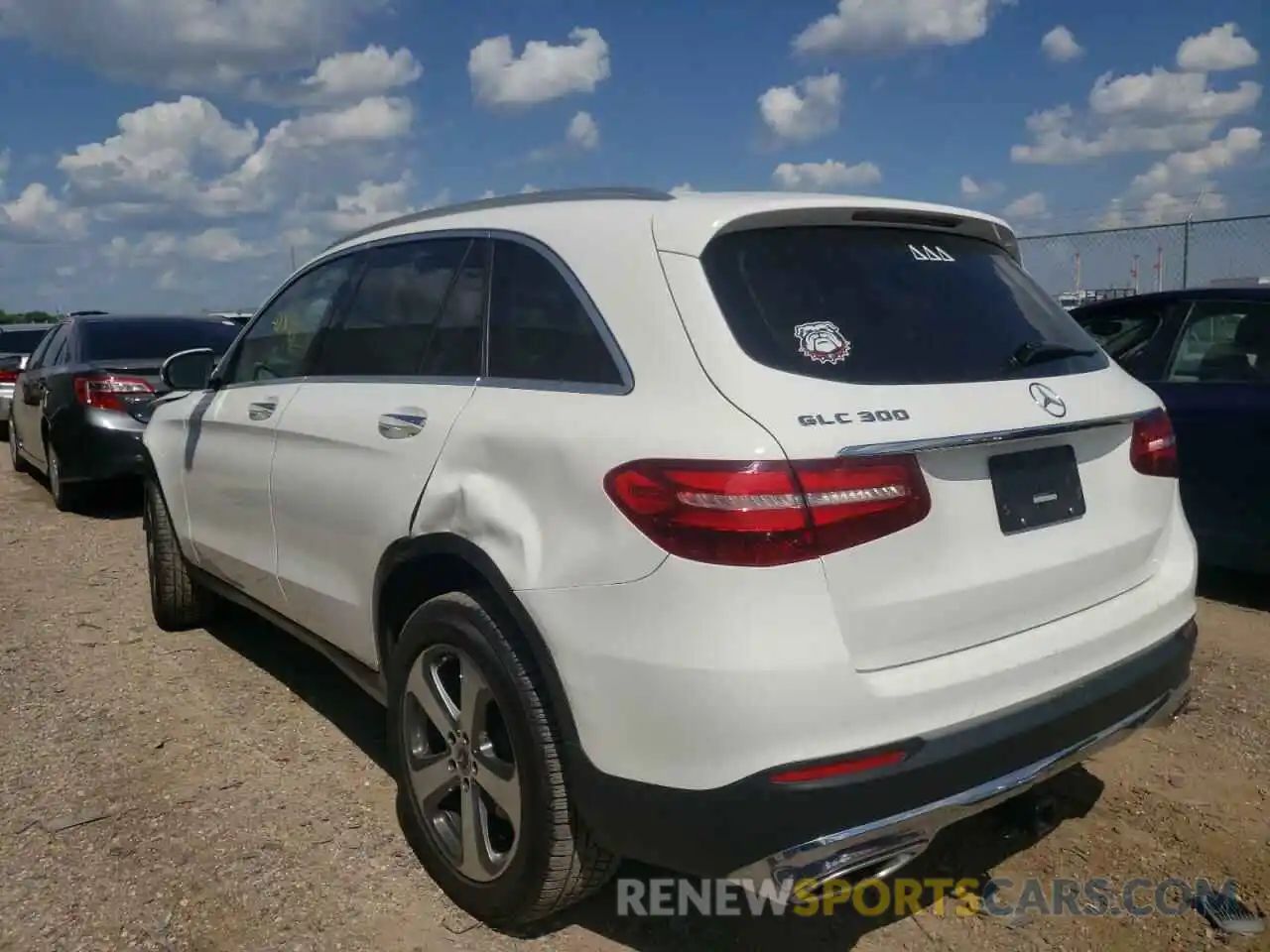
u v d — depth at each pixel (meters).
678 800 2.34
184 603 5.30
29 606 5.93
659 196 2.95
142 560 7.02
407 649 3.07
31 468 10.89
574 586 2.50
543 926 2.96
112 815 3.55
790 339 2.53
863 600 2.35
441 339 3.28
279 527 3.89
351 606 3.46
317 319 3.99
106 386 8.16
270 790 3.73
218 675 4.82
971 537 2.53
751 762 2.26
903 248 2.93
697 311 2.53
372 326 3.64
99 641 5.31
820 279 2.70
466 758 2.93
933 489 2.46
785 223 2.76
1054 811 3.35
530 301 2.97
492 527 2.74
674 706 2.31
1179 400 5.57
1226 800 3.59
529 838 2.68
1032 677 2.58
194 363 4.75
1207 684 4.52
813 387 2.44
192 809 3.60
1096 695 2.69
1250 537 5.32
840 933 2.93
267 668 4.91
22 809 3.60
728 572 2.27
